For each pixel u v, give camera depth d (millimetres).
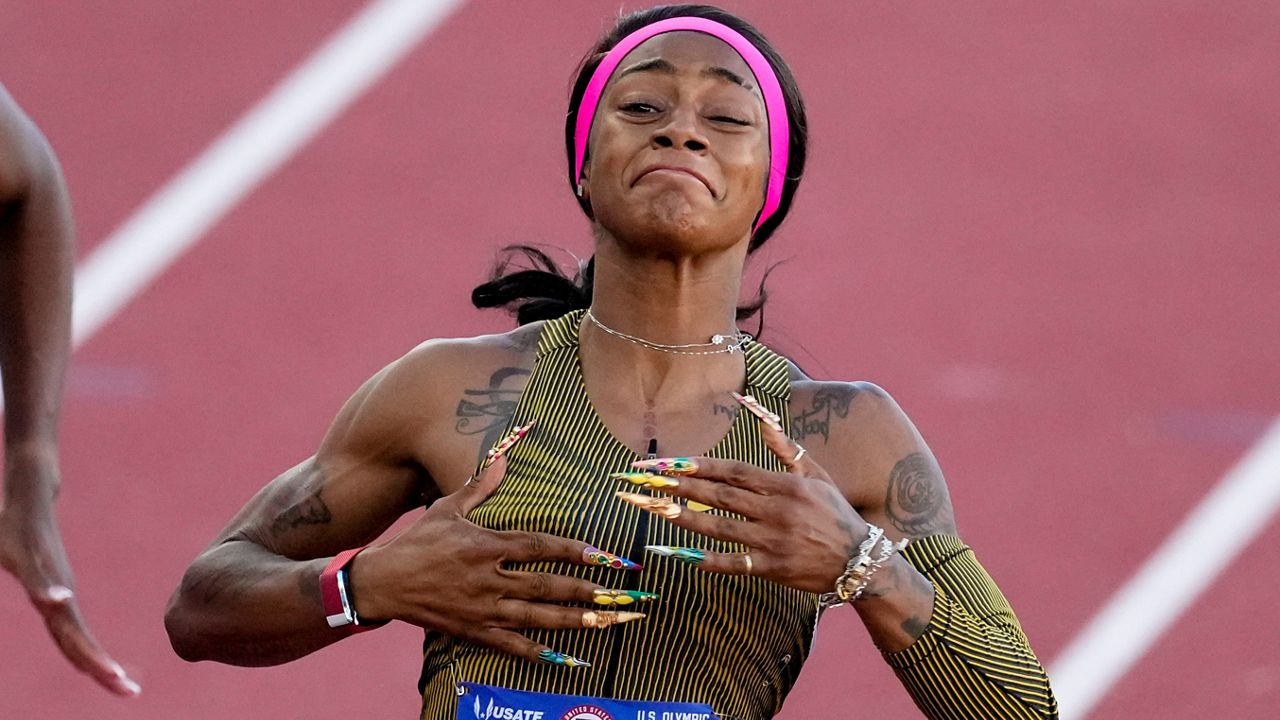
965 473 26281
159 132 32406
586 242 30688
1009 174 32656
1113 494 26016
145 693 22031
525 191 31781
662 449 10852
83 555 24125
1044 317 29531
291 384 27641
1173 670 23109
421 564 10250
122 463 25859
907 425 11297
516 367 11250
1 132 7520
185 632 11477
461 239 30688
